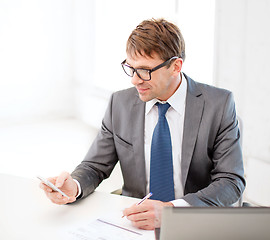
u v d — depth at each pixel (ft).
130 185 5.49
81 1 16.63
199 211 2.81
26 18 16.69
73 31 17.54
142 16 13.05
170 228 2.86
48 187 4.46
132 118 5.38
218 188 4.68
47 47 17.29
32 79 17.29
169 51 4.58
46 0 16.88
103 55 15.85
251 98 9.20
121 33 14.42
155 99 5.21
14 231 4.07
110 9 15.03
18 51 16.79
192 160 5.12
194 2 10.89
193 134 5.10
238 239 2.91
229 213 2.81
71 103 18.25
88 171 5.24
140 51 4.49
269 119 8.81
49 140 14.87
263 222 2.84
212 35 10.55
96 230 4.07
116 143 5.50
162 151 5.13
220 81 9.97
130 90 5.57
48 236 3.97
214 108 5.13
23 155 13.19
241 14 9.12
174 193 5.17
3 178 5.44
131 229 4.09
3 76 16.72
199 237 2.89
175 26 4.73
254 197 9.05
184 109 5.20
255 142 9.25
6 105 17.01
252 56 9.01
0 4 16.12
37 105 17.60
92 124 16.74
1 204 4.66
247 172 9.23
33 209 4.54
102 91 16.05
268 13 8.46
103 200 4.81
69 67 17.87
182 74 5.33
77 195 4.77
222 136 5.13
